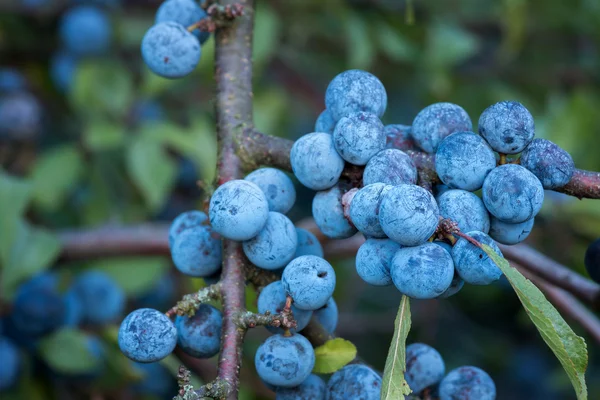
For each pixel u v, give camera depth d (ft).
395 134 1.15
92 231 1.77
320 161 1.12
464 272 1.06
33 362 1.67
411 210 1.04
